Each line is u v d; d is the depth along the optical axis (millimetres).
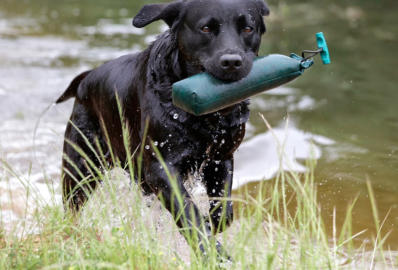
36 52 19266
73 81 9039
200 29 6609
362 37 21875
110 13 27312
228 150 7281
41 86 15523
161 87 7035
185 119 6879
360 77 16812
